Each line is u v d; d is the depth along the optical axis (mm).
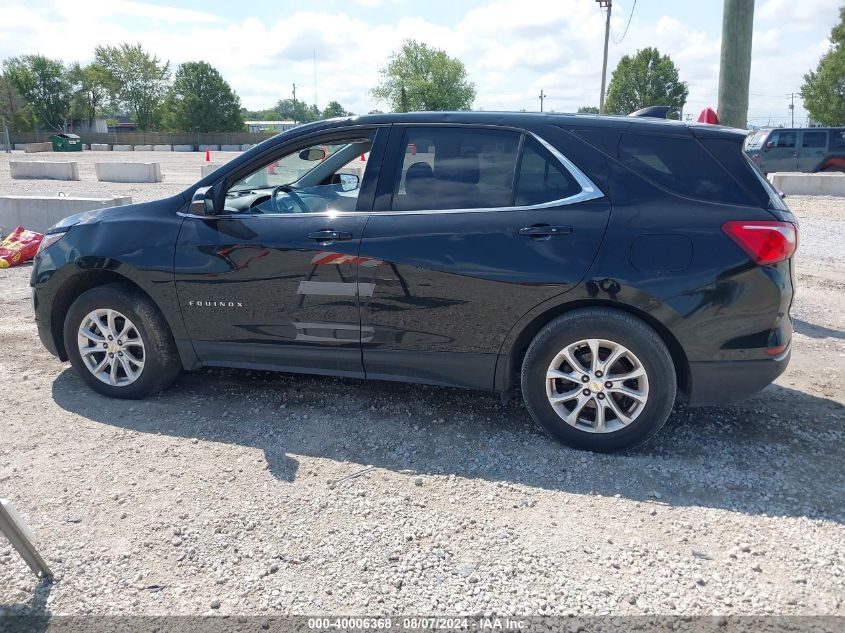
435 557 2865
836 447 3887
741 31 7016
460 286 3734
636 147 3656
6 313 6559
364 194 3971
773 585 2701
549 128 3764
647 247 3500
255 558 2854
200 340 4270
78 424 4098
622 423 3674
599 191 3613
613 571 2783
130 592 2646
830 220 13641
